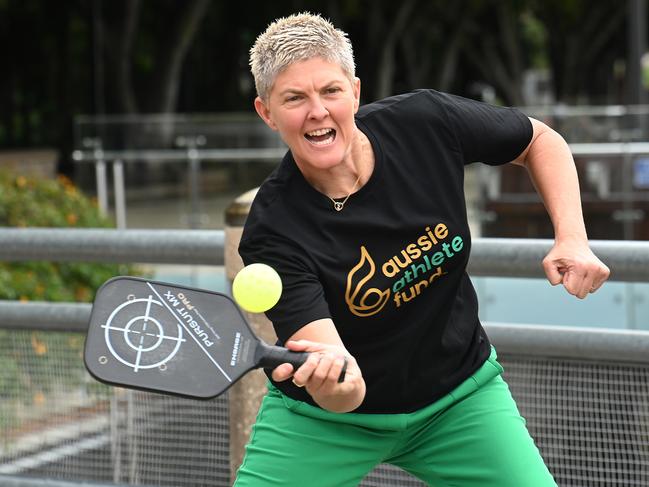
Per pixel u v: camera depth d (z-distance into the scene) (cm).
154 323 340
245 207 476
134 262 514
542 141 403
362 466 397
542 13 5738
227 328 339
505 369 479
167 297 344
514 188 1405
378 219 369
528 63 7769
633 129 1418
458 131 386
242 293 322
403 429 393
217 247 497
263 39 359
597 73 6575
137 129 1588
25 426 552
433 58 5981
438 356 391
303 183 371
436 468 404
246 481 396
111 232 516
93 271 1005
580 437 470
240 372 333
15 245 528
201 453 519
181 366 334
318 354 329
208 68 4700
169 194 1577
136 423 531
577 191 398
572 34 5778
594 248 440
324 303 362
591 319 792
